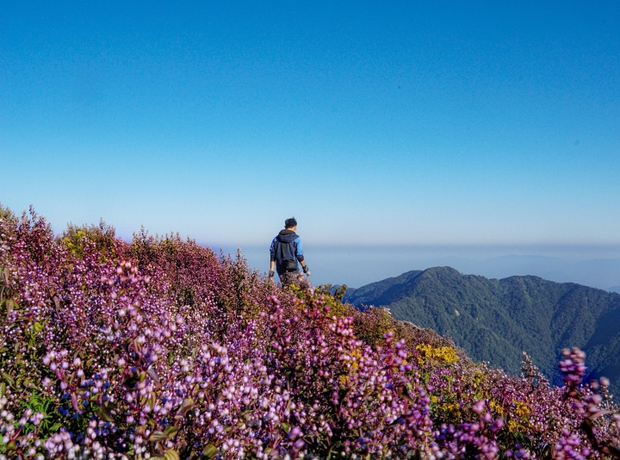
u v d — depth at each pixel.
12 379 3.56
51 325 4.42
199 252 11.48
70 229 12.70
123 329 2.64
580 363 2.28
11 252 6.65
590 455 2.32
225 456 2.38
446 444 2.49
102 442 2.45
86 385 2.57
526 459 2.40
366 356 3.05
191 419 2.52
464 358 10.81
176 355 4.34
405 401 2.84
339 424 2.87
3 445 2.45
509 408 4.36
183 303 7.85
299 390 3.13
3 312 4.32
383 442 2.72
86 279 5.30
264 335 4.44
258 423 2.59
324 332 3.31
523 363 5.32
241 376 2.94
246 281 9.33
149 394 2.30
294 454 2.54
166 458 2.21
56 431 3.27
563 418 4.16
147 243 12.01
